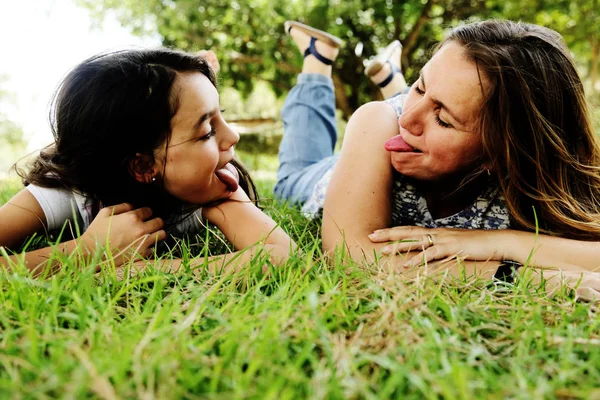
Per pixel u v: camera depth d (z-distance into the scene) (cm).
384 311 102
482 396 76
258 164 1095
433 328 94
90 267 117
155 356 82
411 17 860
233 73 916
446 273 127
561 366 87
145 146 153
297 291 111
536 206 165
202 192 164
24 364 80
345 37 844
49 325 96
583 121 166
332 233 163
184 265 134
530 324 103
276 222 186
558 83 157
